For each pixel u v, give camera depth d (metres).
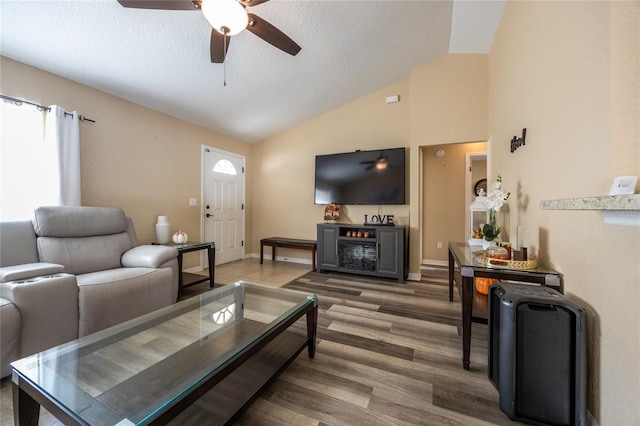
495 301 1.37
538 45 1.61
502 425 1.15
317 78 3.37
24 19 1.87
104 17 1.97
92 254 2.30
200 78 2.90
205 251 4.09
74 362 1.17
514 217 2.14
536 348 1.11
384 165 3.78
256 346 1.22
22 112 2.26
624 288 0.89
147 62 2.51
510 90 2.21
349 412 1.22
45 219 2.11
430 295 2.88
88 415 0.85
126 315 2.01
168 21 2.11
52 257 2.07
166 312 1.65
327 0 2.26
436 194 4.54
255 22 1.78
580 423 1.04
